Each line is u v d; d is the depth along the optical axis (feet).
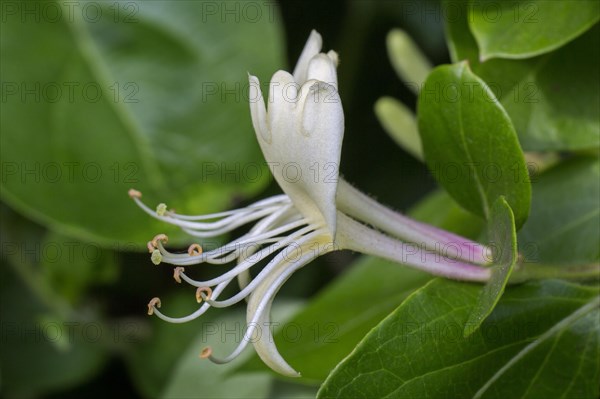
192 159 0.97
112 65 0.98
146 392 1.15
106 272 1.14
